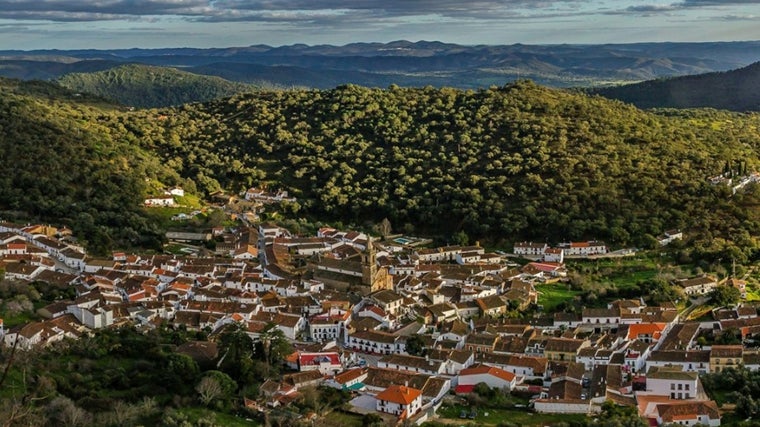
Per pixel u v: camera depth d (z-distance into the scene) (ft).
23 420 551.59
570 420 653.71
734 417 653.30
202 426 606.55
